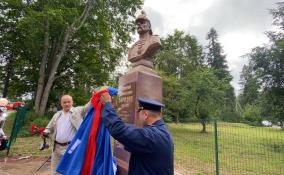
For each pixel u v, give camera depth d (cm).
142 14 707
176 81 3191
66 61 2767
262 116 2686
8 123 2116
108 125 279
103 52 2678
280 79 2453
